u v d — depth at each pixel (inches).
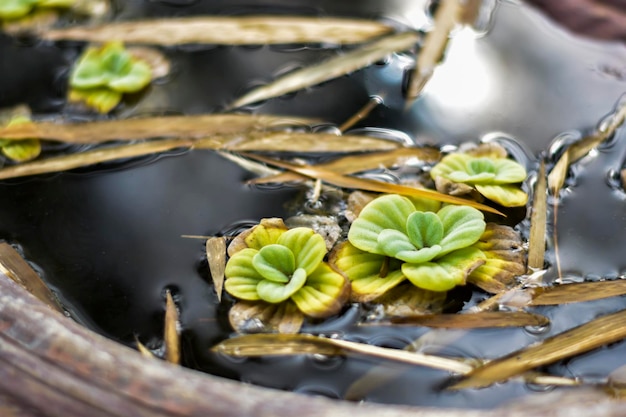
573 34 29.4
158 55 29.3
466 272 24.4
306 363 23.9
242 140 27.4
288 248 24.6
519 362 23.8
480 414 22.4
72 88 28.6
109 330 24.5
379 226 25.1
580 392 23.3
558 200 26.0
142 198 26.4
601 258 25.1
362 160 26.9
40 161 27.1
